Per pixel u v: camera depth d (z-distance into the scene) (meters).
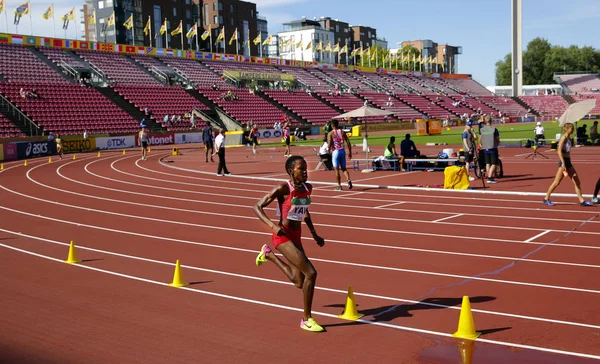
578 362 4.91
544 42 130.38
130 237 11.28
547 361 4.95
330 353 5.29
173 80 60.69
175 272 7.80
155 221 13.08
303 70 79.94
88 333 5.95
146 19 89.88
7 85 43.72
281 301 6.96
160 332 5.95
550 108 92.56
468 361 5.00
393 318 6.21
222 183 20.61
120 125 46.84
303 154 34.53
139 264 9.05
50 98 45.00
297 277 5.93
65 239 11.20
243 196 17.12
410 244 9.89
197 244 10.49
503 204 13.74
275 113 61.19
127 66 57.78
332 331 5.87
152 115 50.69
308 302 5.86
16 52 49.72
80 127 43.66
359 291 7.27
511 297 6.78
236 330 5.96
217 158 32.84
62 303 7.02
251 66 72.50
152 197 17.27
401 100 81.19
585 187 15.80
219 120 56.38
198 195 17.53
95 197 17.50
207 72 65.12
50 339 5.79
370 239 10.41
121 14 86.94
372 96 78.50
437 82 99.44
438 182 18.25
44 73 49.16
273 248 10.11
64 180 22.56
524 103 93.44
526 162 23.86
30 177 23.98
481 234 10.48
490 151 17.06
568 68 125.31
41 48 52.44
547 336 5.52
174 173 24.56
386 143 41.66
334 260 8.94
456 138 45.75
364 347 5.41
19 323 6.30
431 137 48.31
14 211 14.96
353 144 40.91
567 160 12.82
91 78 53.62
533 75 129.12
